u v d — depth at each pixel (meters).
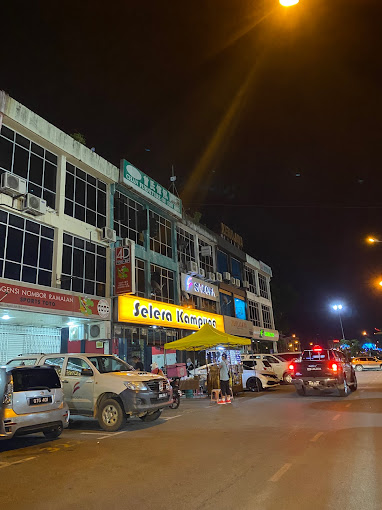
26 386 7.74
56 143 17.75
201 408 12.91
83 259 18.45
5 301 13.62
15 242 15.16
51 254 16.77
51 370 8.45
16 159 15.94
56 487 5.14
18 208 15.26
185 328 24.84
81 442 8.08
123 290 19.20
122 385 9.42
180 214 27.23
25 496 4.84
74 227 18.06
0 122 15.27
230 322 31.80
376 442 6.88
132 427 9.70
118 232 21.48
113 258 19.98
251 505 4.27
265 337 39.69
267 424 9.12
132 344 20.56
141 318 20.64
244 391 18.92
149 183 24.19
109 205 20.94
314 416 10.02
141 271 22.80
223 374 14.29
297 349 55.50
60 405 8.23
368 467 5.46
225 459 6.13
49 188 17.39
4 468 6.23
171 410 12.79
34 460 6.67
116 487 5.03
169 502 4.45
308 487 4.75
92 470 5.86
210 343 17.23
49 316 15.79
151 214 25.05
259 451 6.55
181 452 6.71
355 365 37.78
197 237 30.72
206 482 5.08
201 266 30.70
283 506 4.21
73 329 18.58
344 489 4.66
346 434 7.64
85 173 19.78
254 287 41.38
